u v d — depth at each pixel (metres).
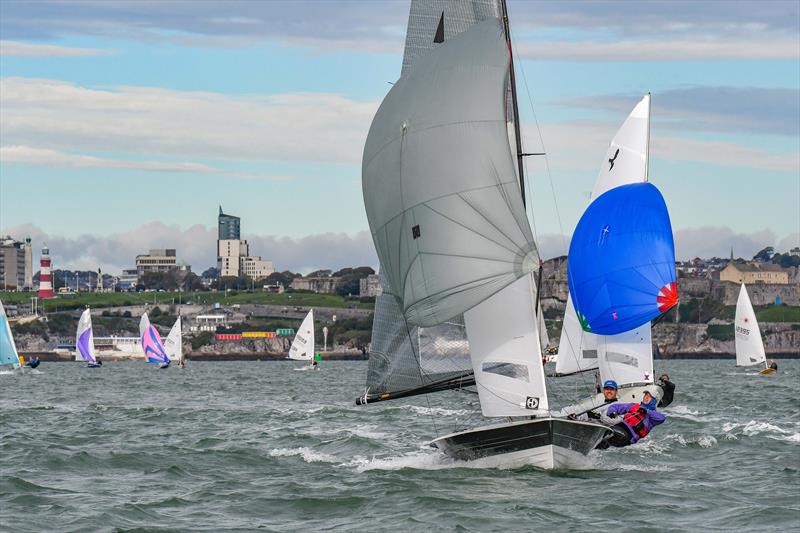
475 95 50.56
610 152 74.69
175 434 78.81
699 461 59.81
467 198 50.19
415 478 51.78
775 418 90.00
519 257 49.75
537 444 51.88
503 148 50.16
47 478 54.50
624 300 63.75
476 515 42.88
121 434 78.81
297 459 61.84
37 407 114.38
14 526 41.44
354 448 66.75
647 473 54.19
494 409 51.88
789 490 49.16
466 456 54.06
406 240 51.78
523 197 57.06
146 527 41.25
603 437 54.56
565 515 42.94
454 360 54.75
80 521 42.41
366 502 46.06
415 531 40.53
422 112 51.22
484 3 56.56
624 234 63.50
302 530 40.97
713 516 42.91
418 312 51.62
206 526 41.78
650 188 63.31
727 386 167.38
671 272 63.41
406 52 57.91
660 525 41.19
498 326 51.69
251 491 49.88
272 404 120.19
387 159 52.25
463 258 50.16
